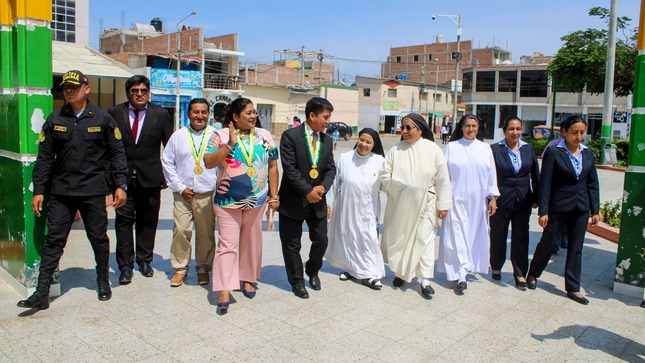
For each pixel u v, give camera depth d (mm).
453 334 4523
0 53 5129
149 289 5418
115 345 4109
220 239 4953
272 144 5180
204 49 35531
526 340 4441
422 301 5316
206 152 5234
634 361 4090
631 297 5602
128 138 5504
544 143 27969
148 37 42781
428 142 5578
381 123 54594
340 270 6324
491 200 5809
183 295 5273
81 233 7676
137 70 33688
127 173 5297
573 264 5473
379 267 5703
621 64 21672
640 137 5465
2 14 4945
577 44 23031
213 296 5273
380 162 5699
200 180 5367
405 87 55812
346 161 5727
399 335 4461
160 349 4066
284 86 42781
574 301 5434
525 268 5898
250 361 3914
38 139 4824
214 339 4273
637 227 5539
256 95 41281
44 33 4820
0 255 5547
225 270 4891
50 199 4828
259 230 5227
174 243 5512
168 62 35062
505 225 5957
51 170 4746
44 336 4230
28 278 4906
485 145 5820
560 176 5480
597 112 43594
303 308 5020
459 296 5504
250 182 4949
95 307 4867
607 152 21156
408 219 5527
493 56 66750
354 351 4133
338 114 51281
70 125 4645
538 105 45969
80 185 4734
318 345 4215
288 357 3994
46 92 4863
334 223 5898
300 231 5359
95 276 5754
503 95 47375
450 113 62562
